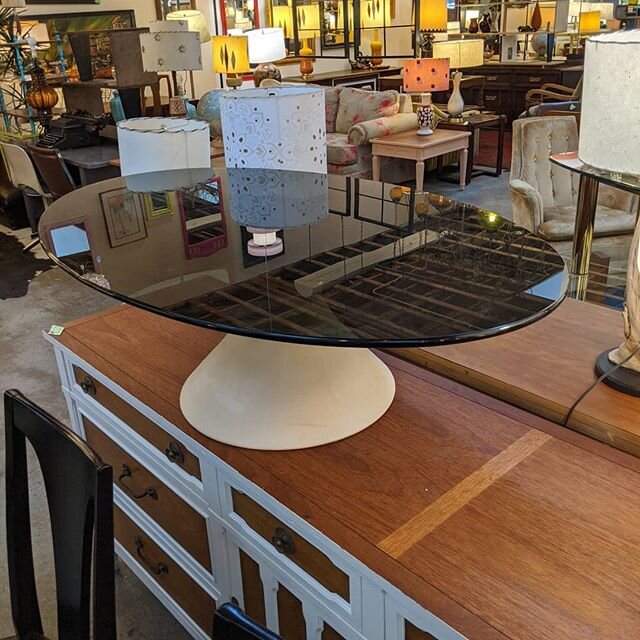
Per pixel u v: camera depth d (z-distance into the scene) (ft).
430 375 4.41
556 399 3.89
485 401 4.08
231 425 3.89
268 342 4.02
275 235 5.09
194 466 4.15
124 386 4.52
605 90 3.36
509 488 3.32
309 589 3.48
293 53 25.40
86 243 5.09
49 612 5.66
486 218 5.44
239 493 3.77
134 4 21.48
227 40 18.01
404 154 16.61
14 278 13.47
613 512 3.13
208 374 4.25
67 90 17.78
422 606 2.69
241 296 3.95
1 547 6.31
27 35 17.57
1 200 16.63
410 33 28.86
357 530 3.11
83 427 5.53
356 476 3.48
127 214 5.66
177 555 4.83
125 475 5.09
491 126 19.16
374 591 2.96
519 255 4.52
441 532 3.06
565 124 11.21
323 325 3.44
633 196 10.49
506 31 26.25
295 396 3.88
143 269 4.50
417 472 3.48
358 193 6.28
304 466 3.59
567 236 10.14
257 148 5.37
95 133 15.93
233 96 5.33
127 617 5.66
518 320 3.45
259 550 3.78
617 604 2.64
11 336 10.85
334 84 24.61
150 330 5.32
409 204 5.88
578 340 4.56
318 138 5.46
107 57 21.01
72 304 12.12
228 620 2.19
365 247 4.79
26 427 3.36
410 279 4.13
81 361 4.96
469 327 3.36
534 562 2.86
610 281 9.40
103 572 2.96
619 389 3.94
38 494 7.05
